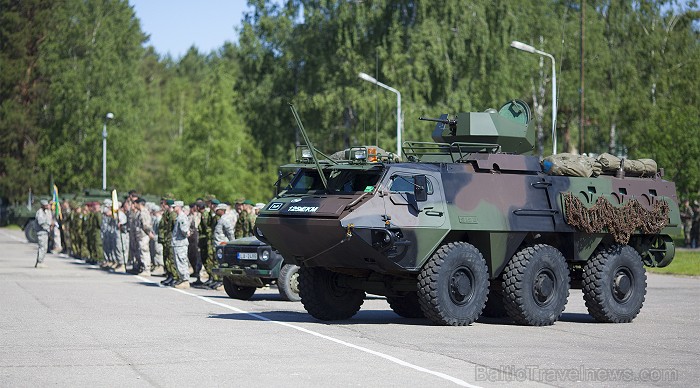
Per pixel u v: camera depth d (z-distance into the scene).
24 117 160.75
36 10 165.50
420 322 33.78
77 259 76.44
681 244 102.25
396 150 102.69
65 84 156.25
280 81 115.31
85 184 160.75
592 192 35.00
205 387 20.42
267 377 21.64
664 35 121.56
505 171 33.72
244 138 169.62
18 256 80.06
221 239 47.78
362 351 25.81
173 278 49.66
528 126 37.44
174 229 48.22
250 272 41.75
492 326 32.59
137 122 163.25
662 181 37.31
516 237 33.41
